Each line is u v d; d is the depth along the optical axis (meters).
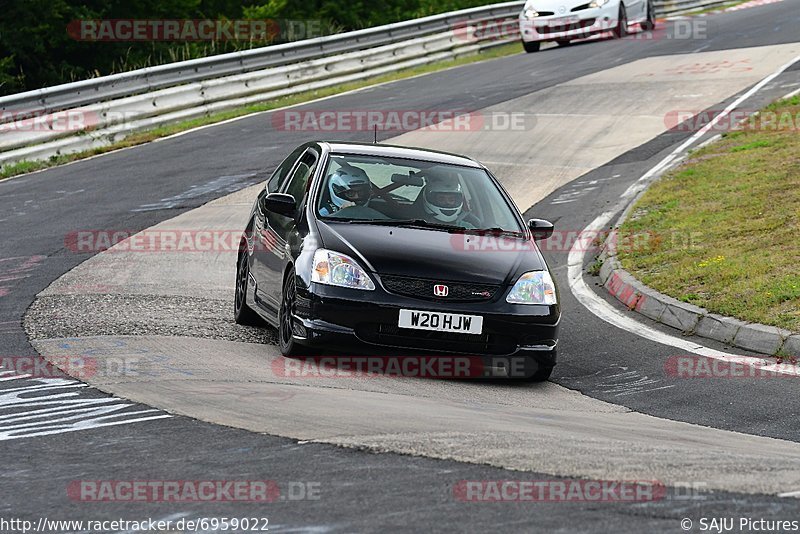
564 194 55.44
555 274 42.84
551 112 74.69
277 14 134.88
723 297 34.69
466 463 18.06
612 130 68.31
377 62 102.19
